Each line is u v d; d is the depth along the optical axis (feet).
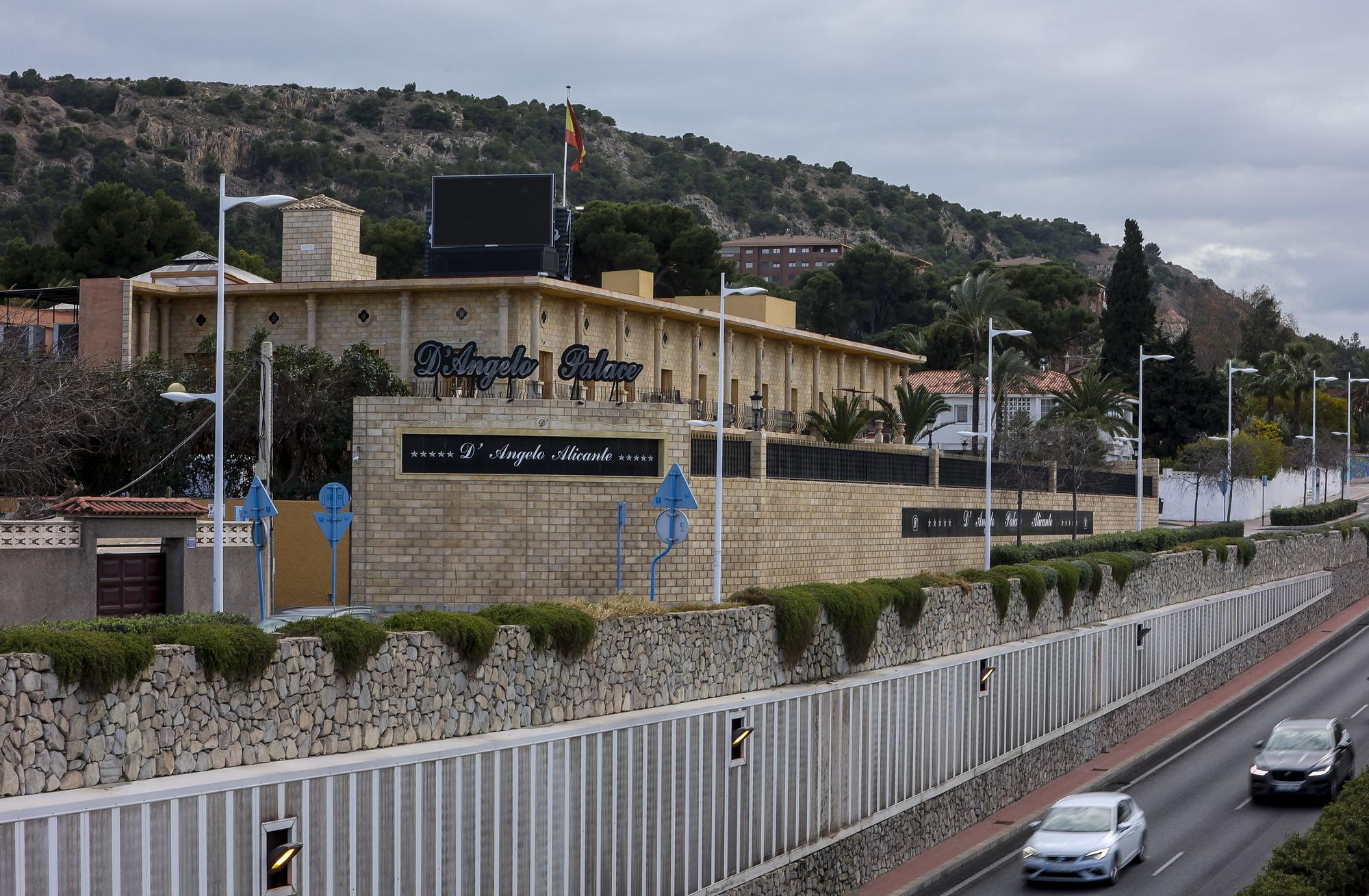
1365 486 469.16
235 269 205.46
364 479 126.82
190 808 54.75
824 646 104.01
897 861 107.24
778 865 92.17
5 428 136.46
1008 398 338.75
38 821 49.75
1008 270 473.67
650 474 129.29
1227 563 214.07
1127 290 391.86
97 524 101.45
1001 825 120.78
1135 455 370.53
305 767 60.13
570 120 217.56
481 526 126.11
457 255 180.34
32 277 282.97
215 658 58.80
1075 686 145.79
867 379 261.24
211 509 113.29
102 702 54.60
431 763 65.62
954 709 117.80
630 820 79.00
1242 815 119.96
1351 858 75.31
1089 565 158.71
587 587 127.24
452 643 71.26
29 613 96.48
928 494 182.19
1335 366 655.76
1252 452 338.75
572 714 79.20
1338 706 177.58
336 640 64.75
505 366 131.64
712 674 91.56
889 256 522.47
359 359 166.20
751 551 141.79
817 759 97.45
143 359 169.07
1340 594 279.28
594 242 329.72
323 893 59.93
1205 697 188.85
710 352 214.69
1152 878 99.66
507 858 69.92
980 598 130.11
